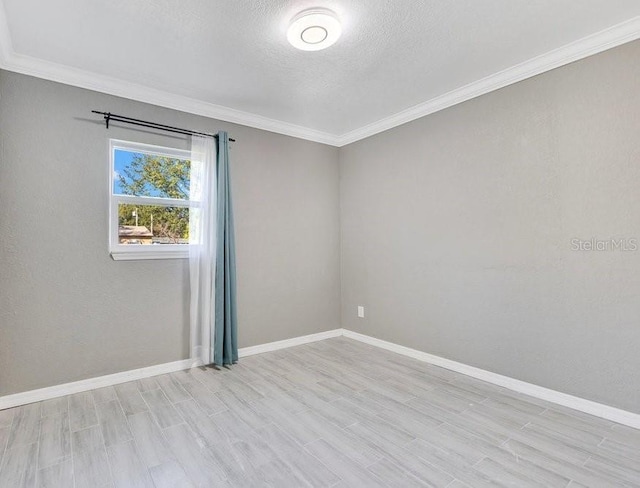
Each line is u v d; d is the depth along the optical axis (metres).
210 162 3.30
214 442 2.01
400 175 3.66
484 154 2.93
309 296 4.11
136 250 2.97
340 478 1.71
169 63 2.58
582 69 2.38
